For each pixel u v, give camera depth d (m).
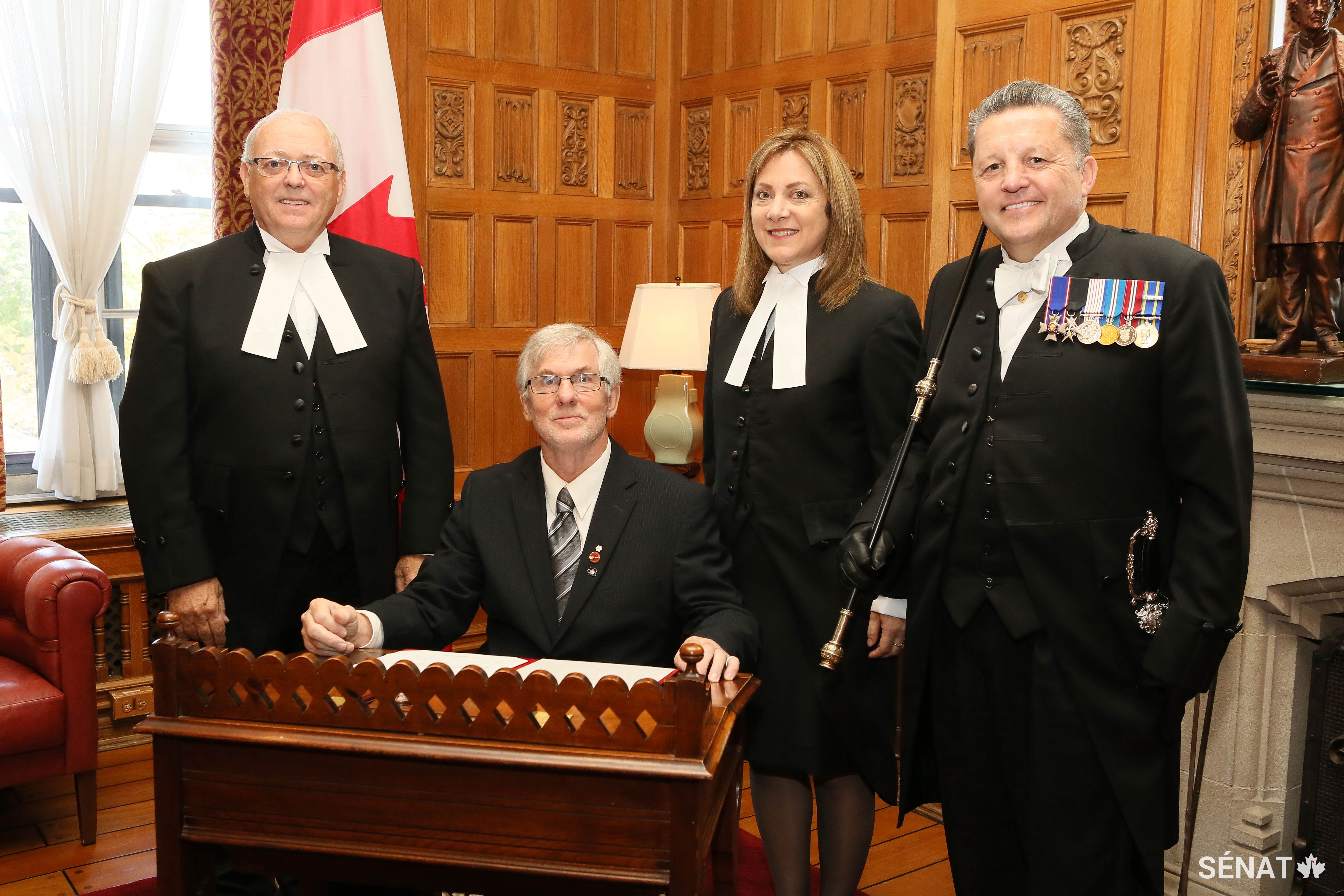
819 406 2.01
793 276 2.09
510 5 4.14
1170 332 1.57
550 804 1.34
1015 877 1.76
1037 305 1.69
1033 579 1.62
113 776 3.32
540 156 4.26
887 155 3.69
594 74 4.34
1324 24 2.27
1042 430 1.62
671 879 1.31
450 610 1.94
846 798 2.11
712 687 1.62
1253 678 2.41
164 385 2.08
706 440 2.31
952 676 1.75
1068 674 1.60
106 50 3.43
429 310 4.09
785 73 4.01
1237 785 2.45
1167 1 2.66
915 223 3.62
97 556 3.39
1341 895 2.32
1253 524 2.37
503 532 1.95
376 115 3.32
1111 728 1.59
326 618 1.71
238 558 2.11
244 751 1.42
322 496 2.10
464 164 4.10
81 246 3.48
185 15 3.85
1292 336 2.37
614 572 1.89
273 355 2.07
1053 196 1.62
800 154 2.04
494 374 4.26
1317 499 2.25
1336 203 2.26
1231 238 2.56
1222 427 1.52
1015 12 2.98
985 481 1.67
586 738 1.34
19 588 2.86
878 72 3.69
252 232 2.17
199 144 3.92
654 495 1.93
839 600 2.00
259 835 1.42
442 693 1.37
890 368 1.99
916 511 1.83
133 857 2.81
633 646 1.89
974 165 1.70
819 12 3.88
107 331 3.83
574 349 1.89
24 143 3.39
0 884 2.66
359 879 1.43
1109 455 1.60
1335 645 2.27
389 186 3.33
